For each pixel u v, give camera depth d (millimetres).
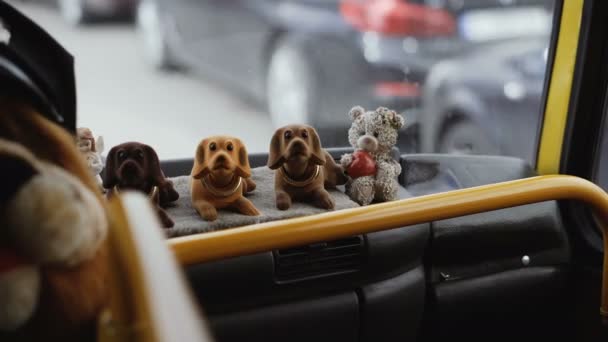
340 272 1643
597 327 2051
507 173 2102
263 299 1584
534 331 2023
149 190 1526
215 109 2682
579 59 2129
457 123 3350
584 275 2047
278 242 1299
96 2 2459
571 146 2199
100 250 873
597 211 1585
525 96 3158
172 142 2279
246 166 1576
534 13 3451
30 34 980
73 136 999
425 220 1432
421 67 3289
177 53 2686
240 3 2826
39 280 801
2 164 784
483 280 1902
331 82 3080
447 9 3350
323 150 1793
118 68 2570
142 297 641
